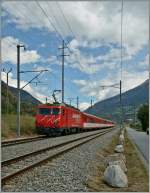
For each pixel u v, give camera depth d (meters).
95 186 12.12
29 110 72.44
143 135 62.47
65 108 43.72
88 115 66.00
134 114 100.88
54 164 16.38
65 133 45.88
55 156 19.09
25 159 17.55
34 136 41.09
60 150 23.03
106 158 21.19
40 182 11.99
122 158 20.23
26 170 13.92
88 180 12.89
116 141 40.06
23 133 43.03
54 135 43.62
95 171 15.58
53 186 11.52
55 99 45.19
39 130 41.88
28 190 10.73
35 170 14.26
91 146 28.12
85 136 41.75
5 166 15.05
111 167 12.74
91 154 22.25
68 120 45.84
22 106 73.00
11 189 10.72
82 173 14.52
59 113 41.47
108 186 12.41
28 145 25.98
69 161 17.89
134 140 44.59
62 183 12.09
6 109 49.75
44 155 19.77
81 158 19.67
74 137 39.38
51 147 23.77
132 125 138.88
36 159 17.80
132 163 20.23
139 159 21.94
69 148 23.53
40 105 42.25
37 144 27.20
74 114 50.28
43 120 41.53
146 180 13.91
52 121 41.25
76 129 54.72
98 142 33.75
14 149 22.67
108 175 12.65
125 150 29.02
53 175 13.45
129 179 14.30
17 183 11.61
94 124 75.00
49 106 41.81
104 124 96.38
